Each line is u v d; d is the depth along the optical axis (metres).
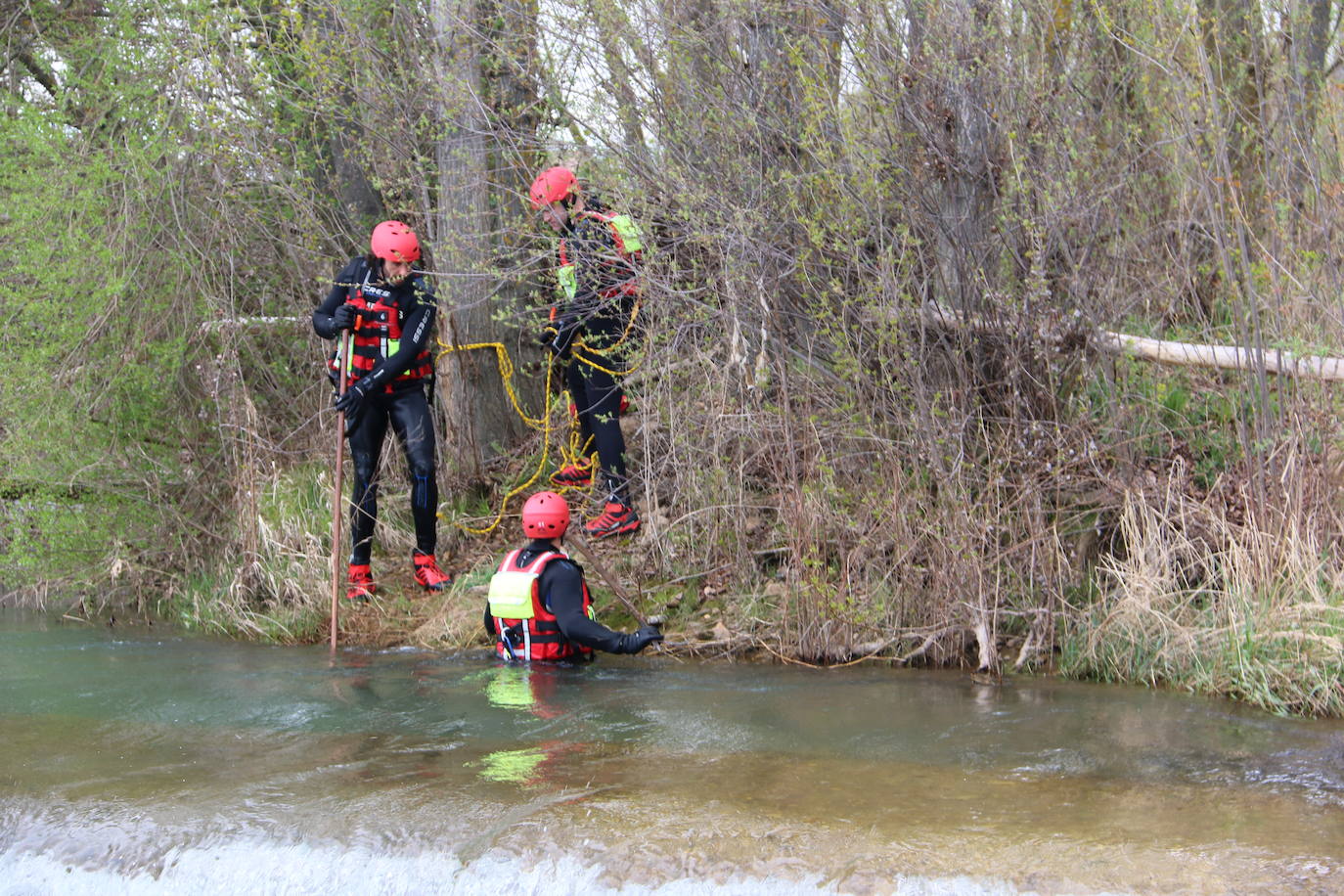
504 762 3.63
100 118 7.44
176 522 7.10
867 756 3.70
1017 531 5.31
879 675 5.02
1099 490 5.45
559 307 6.56
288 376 7.69
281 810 3.22
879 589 5.38
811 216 5.45
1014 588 5.30
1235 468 5.33
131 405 7.24
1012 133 5.30
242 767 3.61
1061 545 5.29
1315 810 3.18
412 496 6.35
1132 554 5.13
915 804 3.21
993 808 3.18
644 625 5.18
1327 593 4.66
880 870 2.77
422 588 6.46
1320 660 4.39
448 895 2.86
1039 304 5.22
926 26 5.33
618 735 3.97
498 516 6.96
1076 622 5.18
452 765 3.61
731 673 5.05
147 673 5.07
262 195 7.74
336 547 5.91
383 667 5.20
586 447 6.80
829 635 5.32
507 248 7.00
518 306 7.41
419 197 7.44
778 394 5.61
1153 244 5.69
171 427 7.36
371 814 3.17
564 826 3.06
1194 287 5.72
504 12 6.57
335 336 6.13
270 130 7.50
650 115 5.84
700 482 6.06
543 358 7.55
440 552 6.88
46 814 3.25
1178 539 5.16
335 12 6.86
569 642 5.39
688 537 6.11
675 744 3.84
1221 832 2.99
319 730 4.05
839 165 5.29
